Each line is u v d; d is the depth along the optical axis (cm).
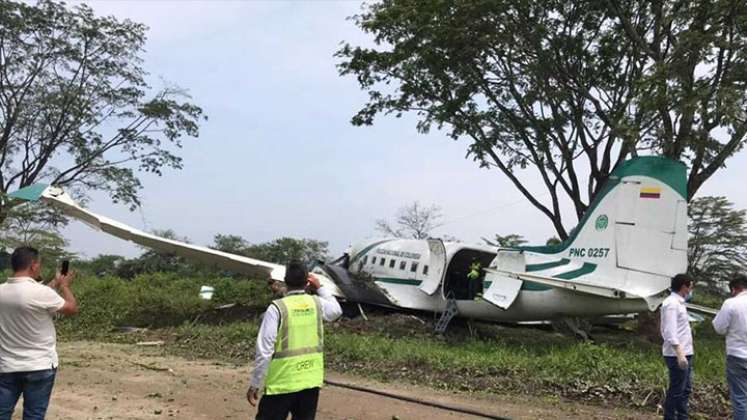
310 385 516
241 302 1928
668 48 1630
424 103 1939
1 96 2856
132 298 1923
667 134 1481
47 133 2925
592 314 1350
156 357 1225
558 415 794
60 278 569
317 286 573
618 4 1592
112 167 3044
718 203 4134
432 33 1678
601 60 1791
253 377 504
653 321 1584
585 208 1877
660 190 1264
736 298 693
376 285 1758
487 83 1858
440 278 1595
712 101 1316
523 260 1448
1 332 525
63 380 959
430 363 1060
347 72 1900
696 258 4144
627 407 854
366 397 870
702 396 890
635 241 1284
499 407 830
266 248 3659
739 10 1355
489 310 1516
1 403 517
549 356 1088
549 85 1755
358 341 1223
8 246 2498
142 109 2972
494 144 2025
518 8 1627
